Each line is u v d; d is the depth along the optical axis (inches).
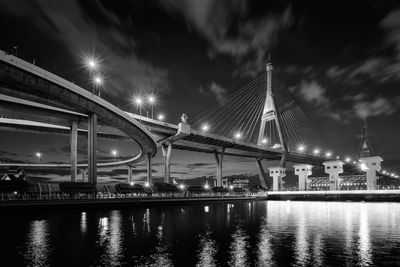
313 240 1402.6
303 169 7017.7
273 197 6195.9
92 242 1296.8
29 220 1903.3
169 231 1601.9
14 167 6594.5
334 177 6432.1
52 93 2517.2
